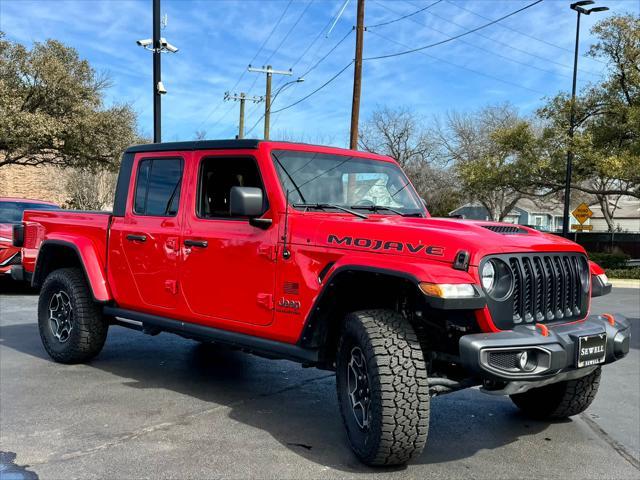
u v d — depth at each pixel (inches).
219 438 155.6
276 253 159.0
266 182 164.7
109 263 212.4
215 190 181.0
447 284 124.3
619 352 147.9
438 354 146.3
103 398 188.7
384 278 140.8
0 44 777.6
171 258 187.9
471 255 129.9
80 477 130.1
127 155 212.8
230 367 234.1
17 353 248.5
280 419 172.6
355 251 143.5
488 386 133.1
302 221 156.8
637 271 866.8
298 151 174.2
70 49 835.4
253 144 170.4
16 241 261.0
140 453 144.3
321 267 149.6
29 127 747.4
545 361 130.0
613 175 784.3
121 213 210.1
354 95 796.0
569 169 872.9
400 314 143.0
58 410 175.8
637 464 144.9
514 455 148.9
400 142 1801.2
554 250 146.5
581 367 136.8
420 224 151.8
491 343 125.6
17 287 471.5
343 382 146.3
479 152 1675.7
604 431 169.6
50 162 891.4
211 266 175.5
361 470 136.9
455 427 169.8
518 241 140.4
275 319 159.0
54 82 784.3
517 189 956.6
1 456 141.2
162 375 219.0
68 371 220.7
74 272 227.9
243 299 166.9
